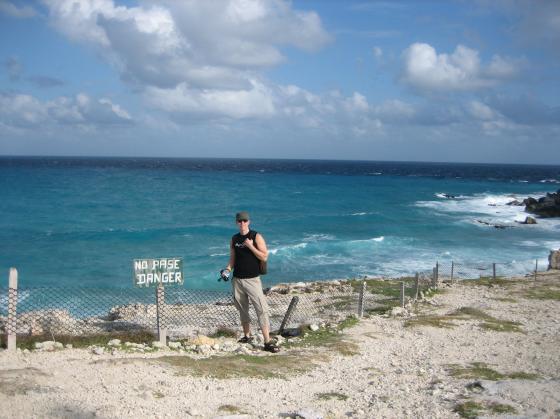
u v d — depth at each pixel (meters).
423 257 34.47
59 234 41.72
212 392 7.04
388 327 12.93
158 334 9.97
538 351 10.83
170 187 94.25
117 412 5.99
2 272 29.08
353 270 30.53
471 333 12.54
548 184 128.75
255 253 9.75
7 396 6.12
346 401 7.15
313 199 77.81
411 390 7.69
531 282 23.34
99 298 21.06
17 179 101.38
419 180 138.75
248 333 10.54
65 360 8.09
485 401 6.91
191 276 28.64
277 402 6.91
